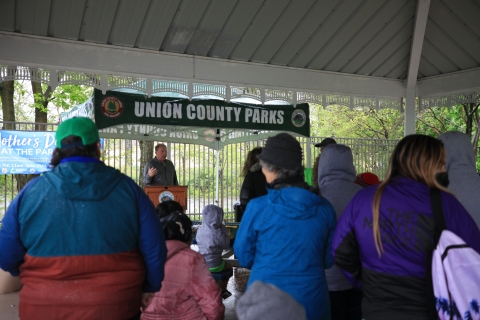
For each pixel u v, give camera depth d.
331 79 7.29
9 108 13.37
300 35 6.55
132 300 2.09
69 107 15.20
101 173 2.07
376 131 21.66
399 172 2.13
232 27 6.07
